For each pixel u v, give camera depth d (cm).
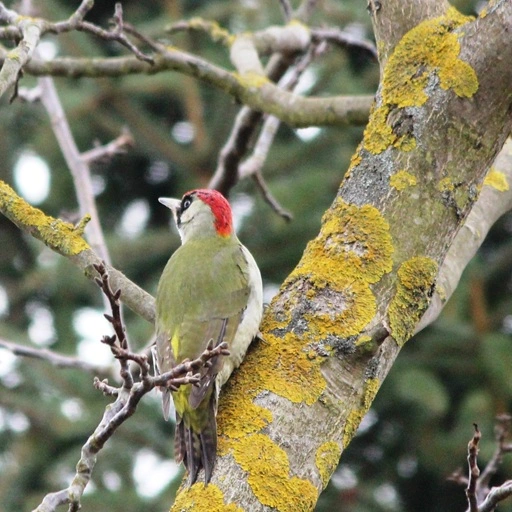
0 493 1767
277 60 1264
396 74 750
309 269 719
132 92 1911
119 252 1878
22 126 1917
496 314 1781
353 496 1758
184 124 2055
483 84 725
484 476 875
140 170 2069
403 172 722
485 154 730
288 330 700
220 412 679
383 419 1820
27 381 1795
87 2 930
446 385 1800
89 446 613
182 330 796
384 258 707
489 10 733
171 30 1219
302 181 1733
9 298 1994
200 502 634
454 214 720
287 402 670
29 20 895
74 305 1933
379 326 672
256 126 1167
